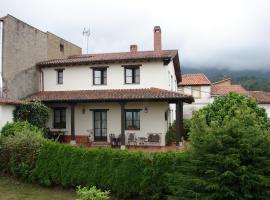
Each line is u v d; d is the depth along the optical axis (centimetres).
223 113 1168
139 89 2316
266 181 762
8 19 2241
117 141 2212
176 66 2897
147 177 1070
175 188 898
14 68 2291
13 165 1309
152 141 2184
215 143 812
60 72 2548
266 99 3756
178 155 1052
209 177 812
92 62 2383
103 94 2241
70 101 2217
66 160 1221
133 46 2845
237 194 775
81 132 2405
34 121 2036
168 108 2480
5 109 1839
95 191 888
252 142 802
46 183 1240
